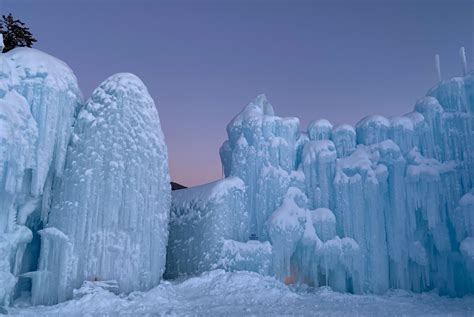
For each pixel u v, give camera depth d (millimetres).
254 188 18828
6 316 10672
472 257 15461
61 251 13008
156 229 14883
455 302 15031
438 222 16859
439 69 19344
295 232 17266
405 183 17422
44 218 13492
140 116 14953
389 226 17406
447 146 17500
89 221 13445
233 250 17266
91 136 14055
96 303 12164
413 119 18359
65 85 13953
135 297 13383
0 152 11055
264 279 16328
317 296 15578
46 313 11320
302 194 18281
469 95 17734
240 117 20844
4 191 11438
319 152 18766
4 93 11938
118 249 13680
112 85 14828
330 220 17516
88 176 13672
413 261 17281
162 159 15562
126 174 14172
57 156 13625
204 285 15805
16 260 12273
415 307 13531
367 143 18797
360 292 16734
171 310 12062
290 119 19625
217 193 18109
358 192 17547
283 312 11977
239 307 12797
